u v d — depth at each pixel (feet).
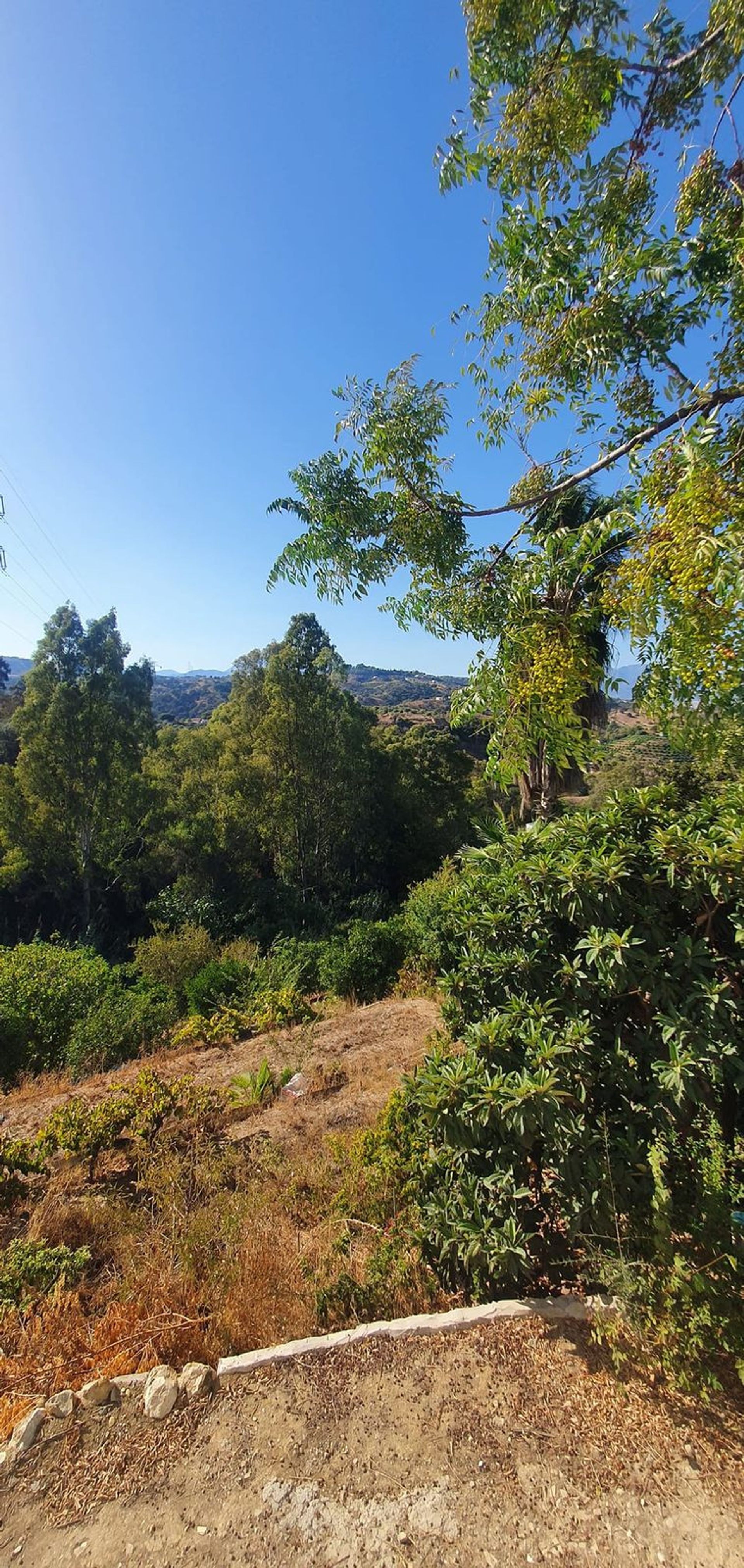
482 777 8.97
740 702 5.64
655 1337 5.83
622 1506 5.00
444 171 7.39
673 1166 6.48
